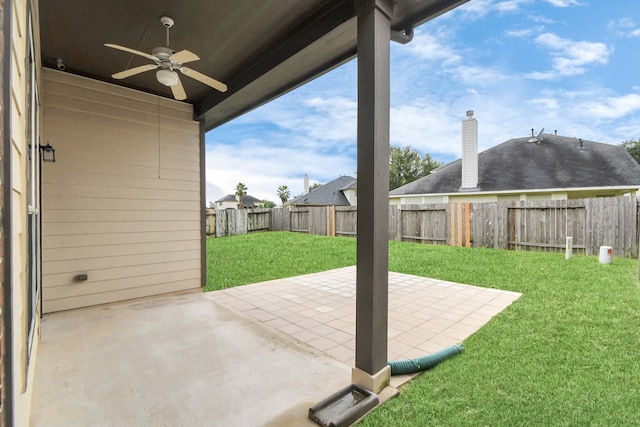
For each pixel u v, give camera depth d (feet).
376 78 6.80
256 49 10.99
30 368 6.61
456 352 8.73
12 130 3.41
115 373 8.00
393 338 9.95
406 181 87.76
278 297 14.85
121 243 13.93
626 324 10.35
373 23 6.81
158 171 15.02
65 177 12.60
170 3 8.50
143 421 6.26
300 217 42.06
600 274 16.70
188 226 15.97
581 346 8.95
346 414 6.09
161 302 14.10
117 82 13.78
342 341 9.95
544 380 7.36
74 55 11.43
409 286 16.33
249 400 6.91
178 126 15.69
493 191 39.50
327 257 25.62
